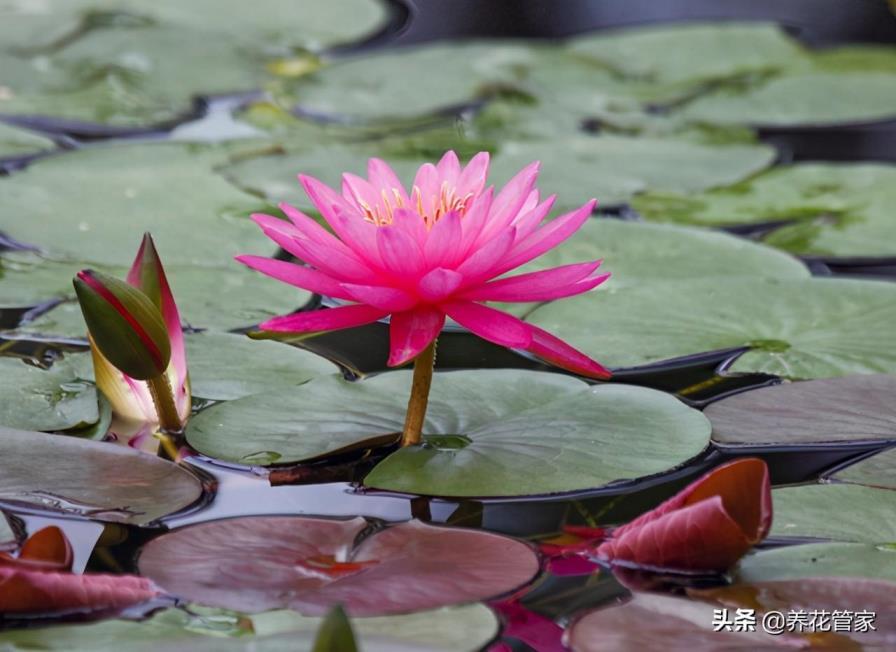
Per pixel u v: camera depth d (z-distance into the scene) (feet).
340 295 5.22
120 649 4.88
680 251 6.06
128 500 5.18
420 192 5.27
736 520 5.06
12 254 5.94
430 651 4.88
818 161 6.95
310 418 5.38
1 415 5.36
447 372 5.52
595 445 5.31
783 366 5.58
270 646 4.88
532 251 5.24
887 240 6.17
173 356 5.38
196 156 6.57
